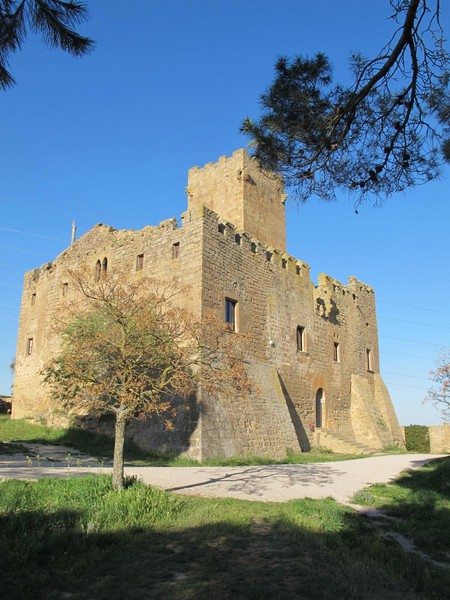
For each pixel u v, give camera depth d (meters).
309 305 34.94
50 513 10.09
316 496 14.67
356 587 7.45
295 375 31.73
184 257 25.75
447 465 19.28
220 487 14.97
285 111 10.31
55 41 7.36
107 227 32.34
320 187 10.84
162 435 22.83
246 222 32.62
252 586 7.26
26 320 37.34
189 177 36.12
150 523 10.16
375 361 43.88
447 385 34.44
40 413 32.28
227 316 26.58
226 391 16.22
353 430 38.00
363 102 9.94
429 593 7.93
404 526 12.09
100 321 14.20
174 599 6.88
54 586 7.22
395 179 10.44
